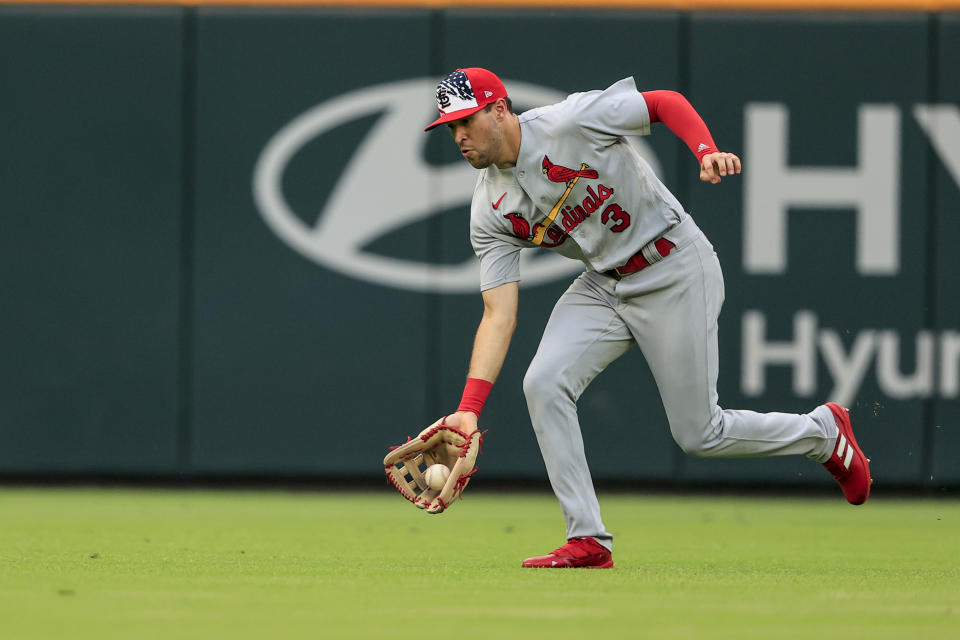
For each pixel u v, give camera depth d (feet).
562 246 47.85
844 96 92.27
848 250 92.32
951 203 91.91
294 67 94.02
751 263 92.43
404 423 93.97
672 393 47.88
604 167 45.21
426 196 93.81
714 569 49.83
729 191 92.43
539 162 44.98
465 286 93.81
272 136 94.02
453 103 44.04
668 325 47.03
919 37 91.91
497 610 35.63
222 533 66.95
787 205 92.32
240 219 94.12
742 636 31.35
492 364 47.03
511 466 93.15
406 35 93.71
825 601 38.27
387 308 94.02
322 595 38.86
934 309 91.81
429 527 72.13
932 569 51.34
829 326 92.22
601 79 92.99
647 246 46.47
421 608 36.04
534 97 93.25
